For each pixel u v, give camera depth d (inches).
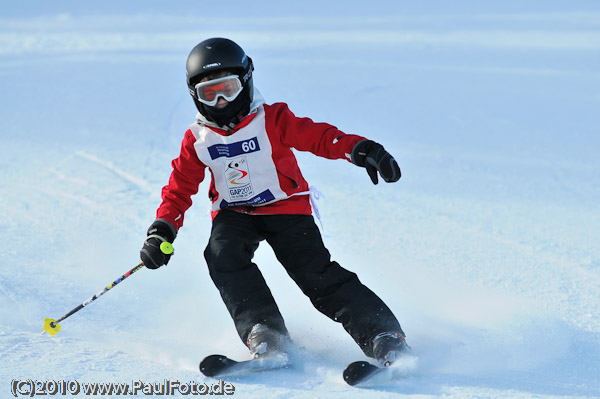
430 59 2340.1
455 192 1003.9
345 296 434.0
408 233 807.1
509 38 2790.4
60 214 844.6
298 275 451.2
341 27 3075.8
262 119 446.0
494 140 1347.2
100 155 1176.2
